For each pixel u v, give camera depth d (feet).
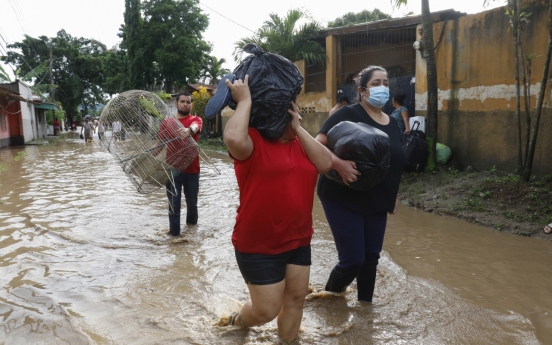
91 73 165.07
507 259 15.44
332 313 11.25
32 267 14.46
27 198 26.23
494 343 9.93
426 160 28.37
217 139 67.97
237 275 13.94
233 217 21.45
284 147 8.52
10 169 41.50
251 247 8.45
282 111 8.07
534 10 24.26
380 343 9.92
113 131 15.92
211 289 12.83
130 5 105.81
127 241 17.52
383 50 42.22
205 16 110.01
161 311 11.35
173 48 105.40
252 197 8.22
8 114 81.15
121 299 12.05
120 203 24.68
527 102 22.30
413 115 33.65
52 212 22.33
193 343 9.75
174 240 17.57
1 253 15.89
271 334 10.09
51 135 122.52
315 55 43.65
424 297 12.28
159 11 104.37
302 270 9.09
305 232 8.80
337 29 41.68
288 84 8.10
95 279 13.52
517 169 23.41
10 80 96.89
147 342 9.78
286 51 46.52
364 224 11.10
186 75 106.63
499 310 11.52
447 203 22.85
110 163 47.16
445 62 29.63
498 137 26.48
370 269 11.44
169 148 16.05
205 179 34.58
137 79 109.50
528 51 24.68
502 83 26.07
